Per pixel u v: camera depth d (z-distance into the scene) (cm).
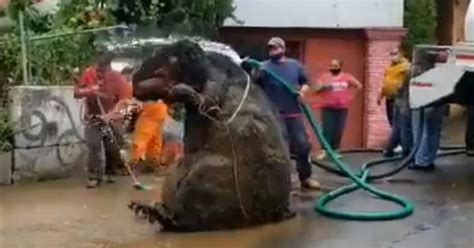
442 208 1003
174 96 901
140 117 1295
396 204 1022
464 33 1216
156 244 836
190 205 888
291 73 1070
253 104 930
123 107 1251
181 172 901
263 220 920
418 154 1305
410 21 2159
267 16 2078
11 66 1312
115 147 1244
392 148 1440
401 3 2078
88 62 1389
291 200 1036
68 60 1388
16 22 1360
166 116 1322
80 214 986
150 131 1294
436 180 1212
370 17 2062
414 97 1210
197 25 1734
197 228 892
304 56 2078
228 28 2089
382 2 2067
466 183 1184
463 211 985
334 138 1457
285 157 938
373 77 2041
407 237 855
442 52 1183
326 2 2059
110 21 1531
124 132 1280
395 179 1220
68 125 1271
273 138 926
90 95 1196
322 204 1002
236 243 835
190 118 911
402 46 2105
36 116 1238
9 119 1225
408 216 956
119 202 1062
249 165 899
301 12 2069
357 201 1043
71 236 876
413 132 1312
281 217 938
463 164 1377
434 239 847
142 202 938
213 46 1116
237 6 2036
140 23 1645
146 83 920
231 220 898
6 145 1211
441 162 1398
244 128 903
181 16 1700
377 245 822
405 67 1470
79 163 1284
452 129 1952
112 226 923
